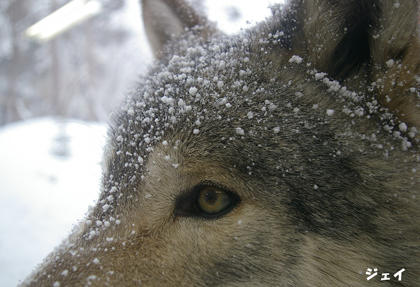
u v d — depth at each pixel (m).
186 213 0.24
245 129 0.24
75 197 0.91
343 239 0.23
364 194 0.23
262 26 0.28
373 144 0.24
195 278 0.23
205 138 0.24
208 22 0.36
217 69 0.26
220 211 0.24
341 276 0.23
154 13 0.37
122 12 2.31
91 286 0.23
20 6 2.35
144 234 0.24
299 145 0.23
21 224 0.76
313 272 0.23
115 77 2.54
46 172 1.02
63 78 2.50
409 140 0.24
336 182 0.23
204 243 0.23
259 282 0.23
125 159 0.26
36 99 2.67
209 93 0.25
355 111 0.24
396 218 0.23
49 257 0.25
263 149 0.23
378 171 0.23
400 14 0.23
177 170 0.24
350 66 0.25
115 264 0.23
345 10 0.24
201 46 0.30
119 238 0.24
